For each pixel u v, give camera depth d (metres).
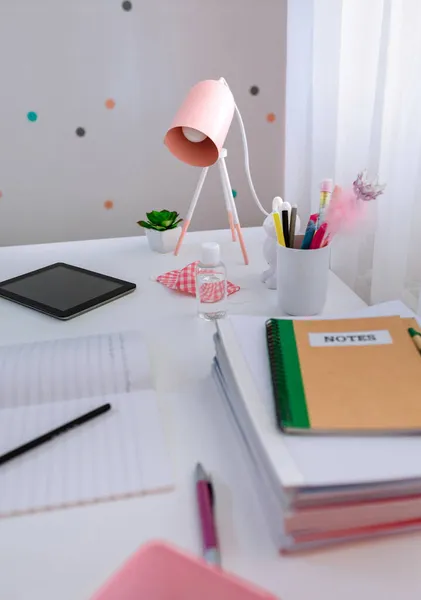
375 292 1.04
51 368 0.61
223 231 1.20
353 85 1.03
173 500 0.45
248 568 0.39
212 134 0.77
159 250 1.07
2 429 0.54
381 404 0.47
